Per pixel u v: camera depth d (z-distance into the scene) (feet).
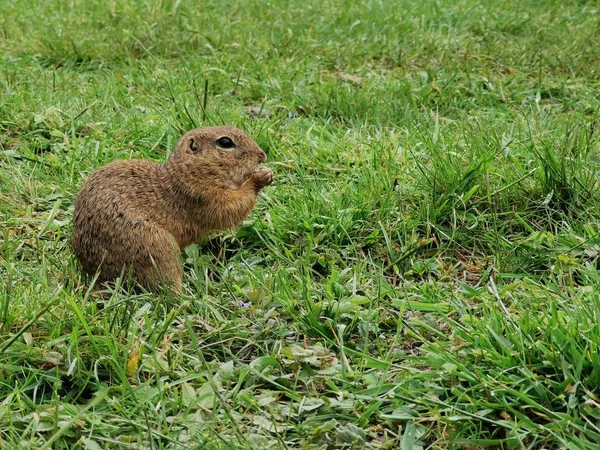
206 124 37.42
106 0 55.01
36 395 22.67
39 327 24.27
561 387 21.47
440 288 27.50
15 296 25.17
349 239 29.35
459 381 22.30
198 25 51.52
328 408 21.94
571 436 20.47
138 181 27.55
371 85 43.19
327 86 41.93
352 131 38.06
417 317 25.64
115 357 22.58
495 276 28.07
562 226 30.25
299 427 21.40
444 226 30.60
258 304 25.89
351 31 51.37
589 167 32.19
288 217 30.68
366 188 31.81
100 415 21.59
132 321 24.13
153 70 45.78
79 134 38.04
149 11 52.90
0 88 42.39
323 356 23.49
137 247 26.84
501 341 22.77
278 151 35.50
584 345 22.40
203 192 27.96
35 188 33.14
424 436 21.20
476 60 48.19
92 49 47.80
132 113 39.27
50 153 35.83
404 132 37.99
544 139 34.32
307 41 49.42
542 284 27.07
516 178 31.78
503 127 37.93
